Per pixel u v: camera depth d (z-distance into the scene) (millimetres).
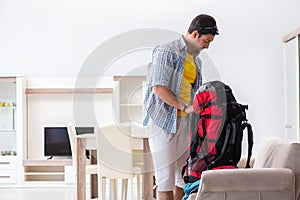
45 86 7523
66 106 7602
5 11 7793
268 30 7570
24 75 7766
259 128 7547
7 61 7777
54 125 7559
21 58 7762
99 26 7738
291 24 7566
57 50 7762
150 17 7703
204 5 7645
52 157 7570
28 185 7371
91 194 5883
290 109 7426
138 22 7711
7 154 7523
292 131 7285
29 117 7625
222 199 2848
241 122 3217
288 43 7457
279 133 7527
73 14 7758
